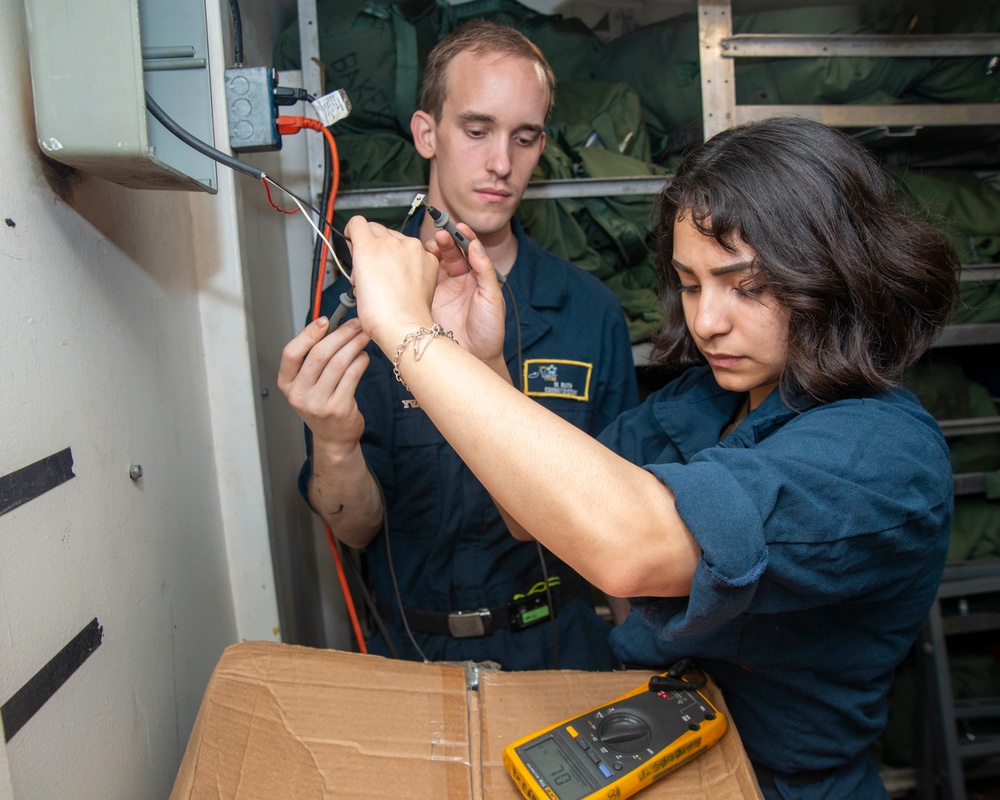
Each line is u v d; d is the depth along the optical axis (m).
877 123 1.66
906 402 0.67
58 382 0.62
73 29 0.57
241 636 1.14
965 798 1.73
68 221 0.65
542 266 1.30
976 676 1.86
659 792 0.61
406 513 1.20
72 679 0.61
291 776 0.61
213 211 1.02
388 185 1.59
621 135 1.79
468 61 1.12
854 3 1.79
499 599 1.18
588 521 0.52
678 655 0.78
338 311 0.86
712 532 0.51
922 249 0.64
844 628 0.71
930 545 0.63
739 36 1.61
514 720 0.68
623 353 1.32
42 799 0.56
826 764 0.76
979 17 1.72
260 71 0.89
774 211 0.60
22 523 0.55
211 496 1.05
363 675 0.72
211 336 1.05
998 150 1.99
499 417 0.55
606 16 2.17
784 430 0.63
